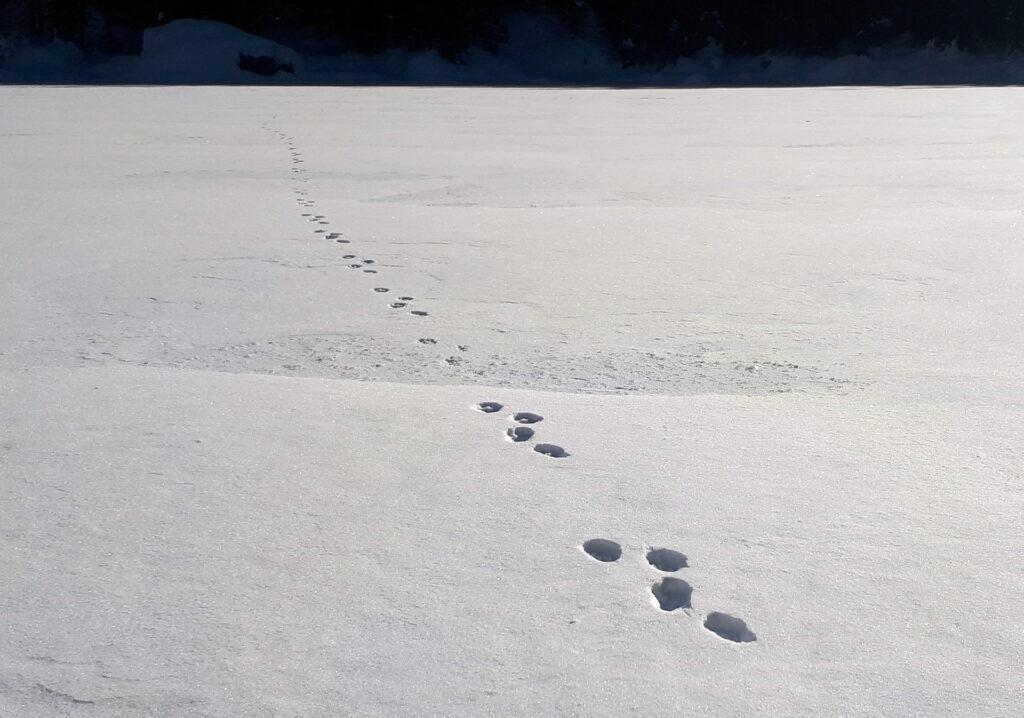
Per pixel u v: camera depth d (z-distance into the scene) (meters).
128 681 2.44
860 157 13.73
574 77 44.66
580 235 8.18
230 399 4.30
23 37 39.91
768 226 8.56
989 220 8.70
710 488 3.44
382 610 2.72
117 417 4.06
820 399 4.42
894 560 2.97
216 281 6.64
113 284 6.52
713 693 2.40
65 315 5.86
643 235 8.17
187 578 2.87
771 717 2.32
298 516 3.23
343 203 9.75
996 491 3.43
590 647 2.57
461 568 2.93
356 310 6.03
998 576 2.89
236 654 2.54
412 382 4.80
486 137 16.30
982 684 2.43
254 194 10.29
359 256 7.39
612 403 4.33
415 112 21.61
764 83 42.16
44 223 8.52
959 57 44.53
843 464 3.65
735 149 14.74
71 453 3.69
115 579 2.86
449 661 2.51
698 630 2.64
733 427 4.02
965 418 4.13
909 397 4.43
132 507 3.28
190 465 3.59
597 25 46.31
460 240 7.96
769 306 6.08
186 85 33.16
